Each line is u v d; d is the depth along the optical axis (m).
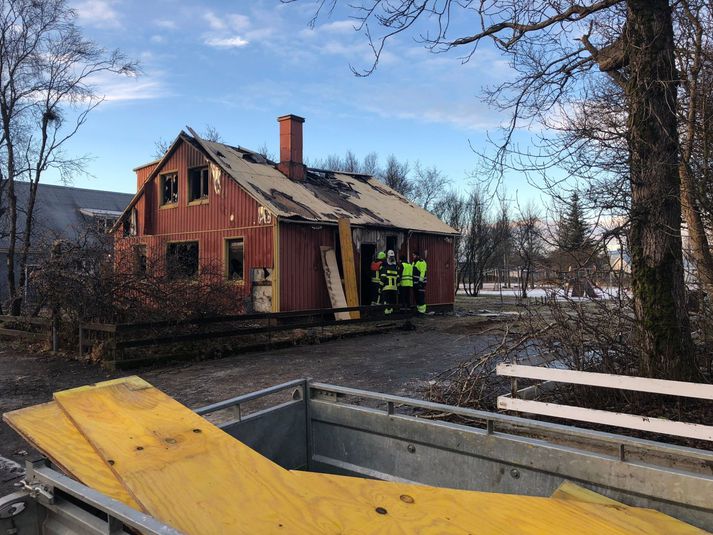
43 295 11.00
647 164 5.70
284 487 2.17
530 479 2.78
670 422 3.88
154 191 18.91
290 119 18.30
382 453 3.31
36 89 14.87
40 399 7.66
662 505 2.42
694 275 6.73
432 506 2.29
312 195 17.52
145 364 9.88
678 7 6.81
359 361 10.40
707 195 6.59
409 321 15.28
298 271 15.33
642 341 5.68
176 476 2.08
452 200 39.16
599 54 6.44
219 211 16.55
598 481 2.58
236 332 11.39
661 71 5.70
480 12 6.89
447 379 7.50
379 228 17.58
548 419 5.55
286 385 3.48
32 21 14.45
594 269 6.16
